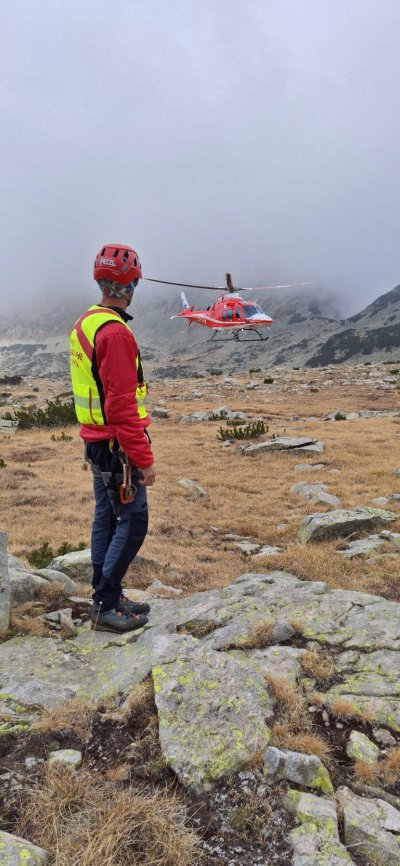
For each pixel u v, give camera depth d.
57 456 21.02
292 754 2.46
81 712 2.84
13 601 4.61
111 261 3.36
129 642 3.82
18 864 1.88
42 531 11.02
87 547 9.15
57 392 48.62
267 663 3.36
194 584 8.24
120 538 3.83
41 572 5.25
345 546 10.48
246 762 2.44
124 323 3.30
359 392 43.44
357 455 20.89
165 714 2.67
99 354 3.23
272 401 40.94
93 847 2.02
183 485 16.36
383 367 57.19
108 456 3.50
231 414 34.12
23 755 2.58
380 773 2.56
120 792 2.31
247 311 27.81
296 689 3.10
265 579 5.18
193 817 2.22
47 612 4.57
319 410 35.84
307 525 11.48
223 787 2.35
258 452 21.78
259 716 2.70
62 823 2.14
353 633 3.76
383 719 2.89
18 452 21.78
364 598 4.40
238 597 4.45
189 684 2.86
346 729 2.85
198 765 2.40
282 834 2.15
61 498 14.35
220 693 2.81
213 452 22.38
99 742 2.65
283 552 10.31
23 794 2.32
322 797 2.34
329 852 2.03
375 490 15.50
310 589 4.77
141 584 7.98
